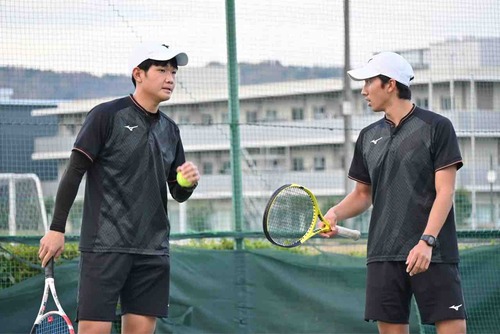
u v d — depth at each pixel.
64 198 11.02
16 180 16.92
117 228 11.08
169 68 11.25
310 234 11.88
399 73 11.57
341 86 19.09
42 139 17.06
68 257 16.36
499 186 18.06
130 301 11.31
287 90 18.78
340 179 19.20
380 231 11.70
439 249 11.41
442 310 11.41
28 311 15.80
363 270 16.72
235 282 16.48
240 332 16.41
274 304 16.52
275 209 11.77
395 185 11.59
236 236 16.69
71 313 15.89
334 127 19.19
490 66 18.30
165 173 11.38
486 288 17.11
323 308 16.59
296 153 19.12
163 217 11.34
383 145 11.72
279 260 16.58
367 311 11.84
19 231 16.89
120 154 11.09
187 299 16.30
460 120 18.16
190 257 16.41
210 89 17.64
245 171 19.02
